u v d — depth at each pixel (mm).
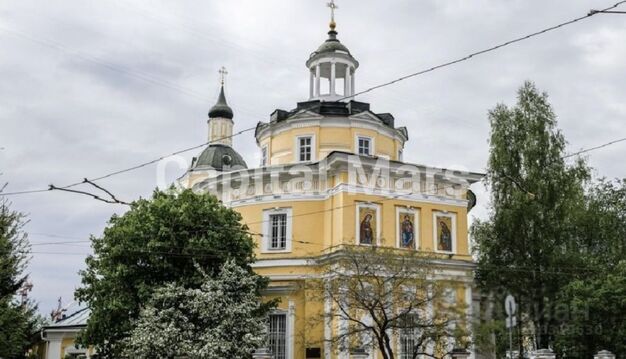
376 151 43531
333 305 34156
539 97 43500
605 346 33938
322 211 39781
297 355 37094
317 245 39250
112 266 33469
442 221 40594
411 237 39469
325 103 44000
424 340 30531
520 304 37375
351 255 31938
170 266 33219
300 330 35219
